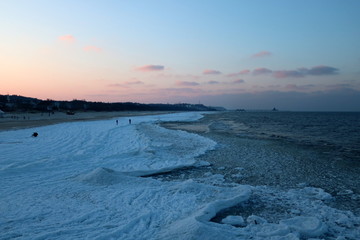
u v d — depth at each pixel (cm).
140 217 752
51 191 1005
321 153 2075
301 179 1339
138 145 2306
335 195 1109
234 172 1474
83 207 838
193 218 712
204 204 884
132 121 6284
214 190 1047
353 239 711
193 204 890
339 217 854
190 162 1636
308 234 719
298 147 2372
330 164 1681
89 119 6619
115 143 2436
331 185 1245
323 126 5291
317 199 1046
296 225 764
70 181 1155
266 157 1889
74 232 648
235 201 943
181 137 3055
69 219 736
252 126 5116
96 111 13762
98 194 977
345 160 1811
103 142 2462
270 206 941
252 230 718
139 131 3691
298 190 1152
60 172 1314
